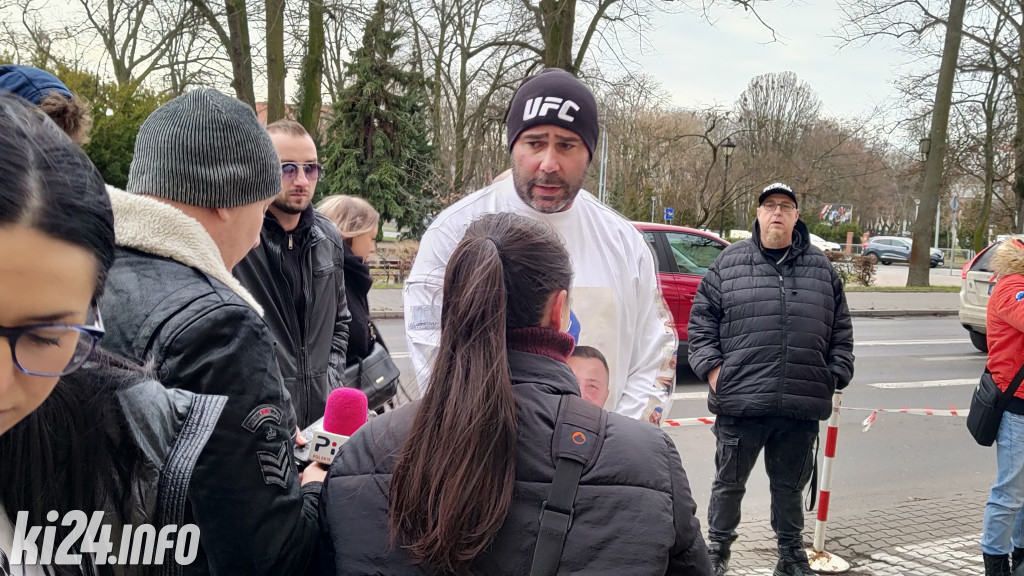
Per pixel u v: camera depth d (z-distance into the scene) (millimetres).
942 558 3629
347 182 22766
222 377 1146
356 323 2945
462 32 19906
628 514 1071
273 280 2285
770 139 28109
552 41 13148
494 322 1126
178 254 1240
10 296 688
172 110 1429
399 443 1157
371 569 1095
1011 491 3191
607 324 1984
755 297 3303
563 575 1040
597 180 29516
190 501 1072
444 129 22781
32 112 733
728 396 3303
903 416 6605
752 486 4766
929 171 19344
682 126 28109
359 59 22969
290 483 1187
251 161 1468
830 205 46094
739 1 12242
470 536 1045
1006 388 3156
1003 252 3215
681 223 27062
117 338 1162
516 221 1258
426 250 1956
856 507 4367
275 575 1143
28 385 752
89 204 746
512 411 1096
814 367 3230
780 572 3371
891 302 15984
